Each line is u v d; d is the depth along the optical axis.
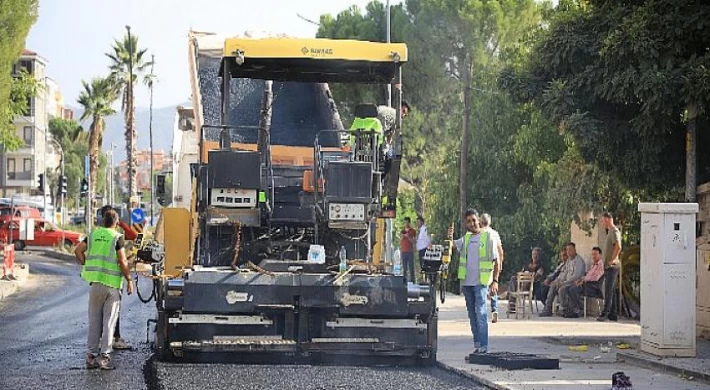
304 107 16.09
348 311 12.27
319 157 13.45
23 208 52.66
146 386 11.01
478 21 40.25
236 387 10.63
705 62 15.44
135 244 13.59
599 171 20.98
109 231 12.73
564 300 20.39
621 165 17.78
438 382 11.24
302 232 13.70
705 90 15.08
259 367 12.23
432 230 37.34
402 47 14.19
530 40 25.11
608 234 19.38
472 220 13.40
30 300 24.86
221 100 14.90
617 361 13.05
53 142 94.12
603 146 17.27
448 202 36.53
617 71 16.22
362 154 13.58
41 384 11.16
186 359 12.54
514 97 18.03
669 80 15.38
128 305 23.28
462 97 41.75
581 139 16.78
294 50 14.02
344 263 12.70
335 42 14.11
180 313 12.15
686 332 12.82
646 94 15.56
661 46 15.67
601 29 17.17
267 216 13.37
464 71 38.34
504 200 35.59
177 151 18.92
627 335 16.41
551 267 34.09
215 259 13.36
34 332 17.25
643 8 15.95
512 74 18.06
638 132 16.30
